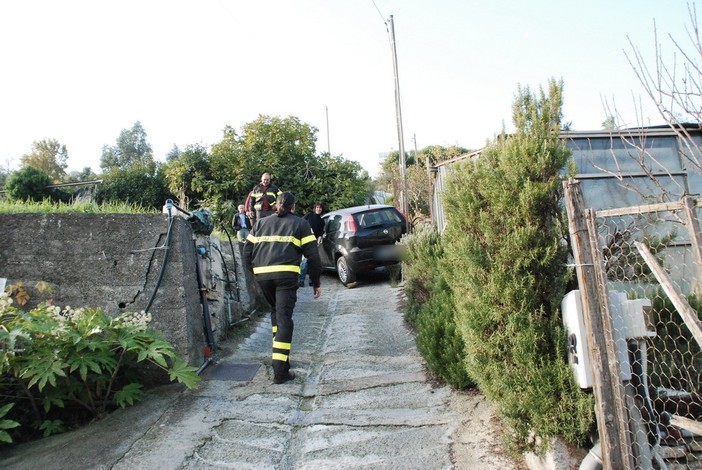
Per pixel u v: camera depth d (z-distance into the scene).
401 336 6.61
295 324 7.58
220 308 6.73
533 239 3.59
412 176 22.88
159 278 5.27
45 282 5.20
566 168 3.96
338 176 16.14
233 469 3.62
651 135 7.01
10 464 3.71
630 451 2.95
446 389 4.81
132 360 4.88
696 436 3.75
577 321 3.27
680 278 4.84
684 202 2.64
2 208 5.83
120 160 62.34
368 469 3.61
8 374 4.21
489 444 3.83
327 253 11.27
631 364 3.34
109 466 3.61
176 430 4.12
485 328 3.75
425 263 7.04
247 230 9.80
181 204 13.70
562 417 3.35
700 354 4.07
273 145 15.98
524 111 3.84
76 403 4.56
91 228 5.34
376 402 4.67
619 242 4.19
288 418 4.41
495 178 3.81
